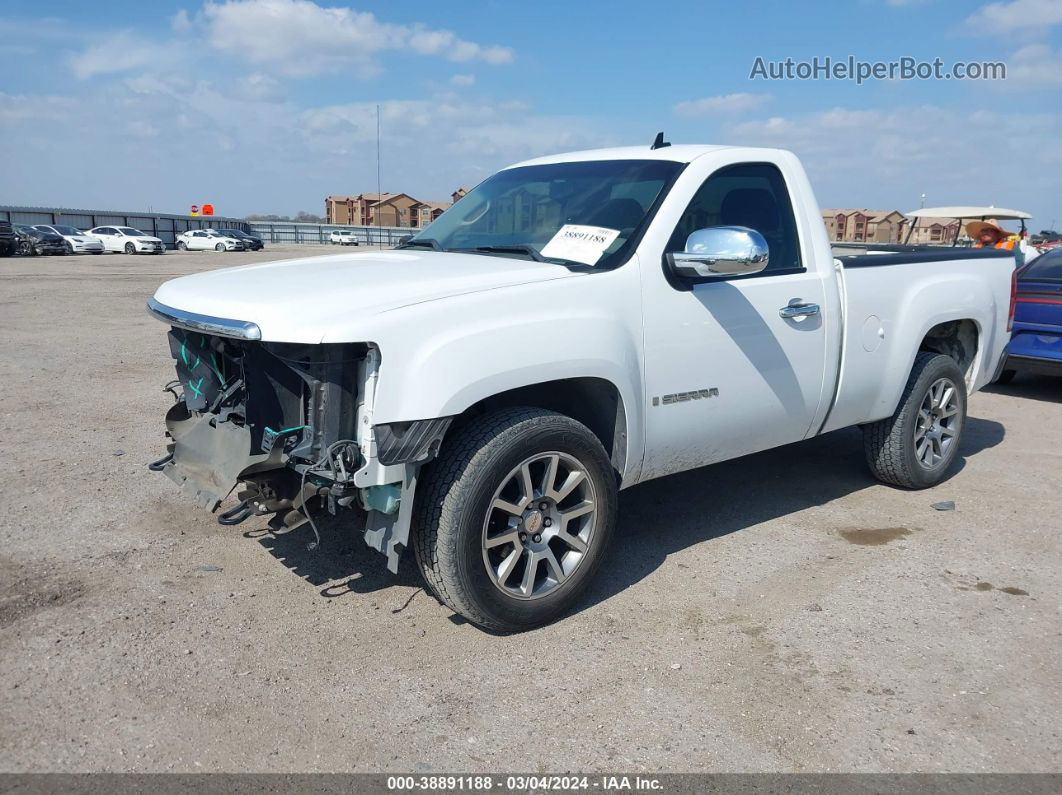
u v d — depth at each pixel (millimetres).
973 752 2719
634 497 5109
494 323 3162
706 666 3207
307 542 4293
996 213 15820
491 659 3240
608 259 3619
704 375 3857
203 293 3439
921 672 3180
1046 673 3182
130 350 10133
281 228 78625
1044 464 5926
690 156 4031
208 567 3973
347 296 3111
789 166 4402
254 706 2902
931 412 5230
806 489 5293
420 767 2617
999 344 5703
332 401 2996
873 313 4664
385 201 91125
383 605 3656
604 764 2643
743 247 3387
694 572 4035
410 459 3008
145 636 3332
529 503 3334
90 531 4363
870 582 3941
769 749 2723
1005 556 4266
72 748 2646
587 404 3699
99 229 44594
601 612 3627
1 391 7578
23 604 3562
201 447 3490
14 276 23328
